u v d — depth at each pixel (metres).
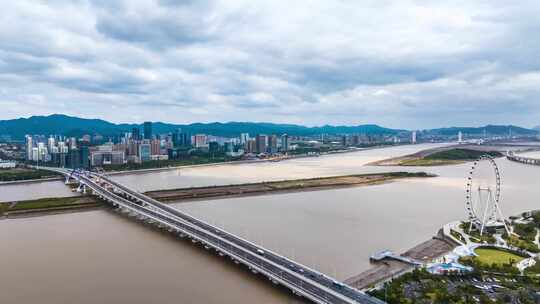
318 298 120.75
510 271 146.88
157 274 151.12
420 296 126.44
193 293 134.00
